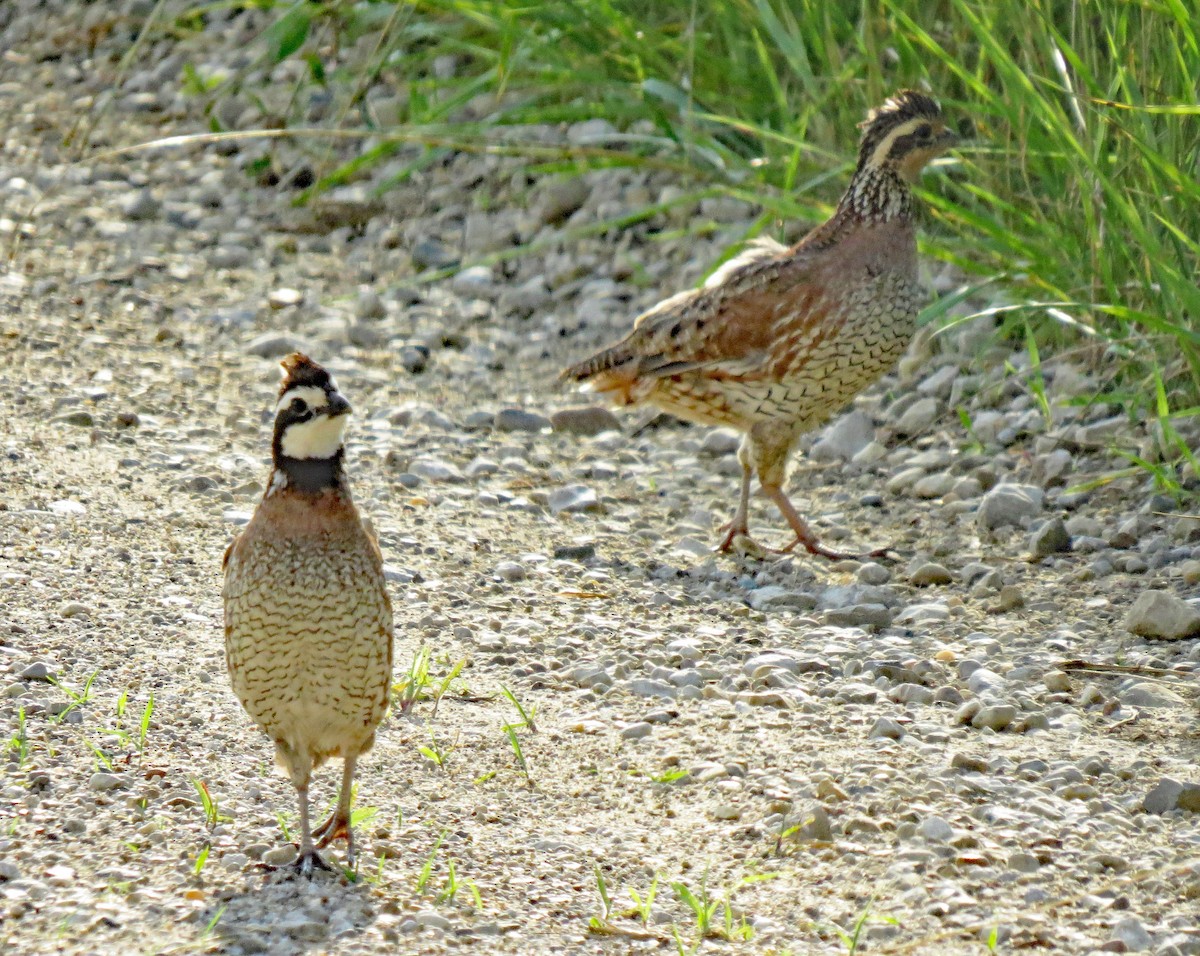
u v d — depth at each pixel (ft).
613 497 50.96
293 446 27.17
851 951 25.81
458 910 27.12
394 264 69.87
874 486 51.57
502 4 68.28
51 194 75.51
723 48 70.44
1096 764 32.73
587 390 53.42
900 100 46.42
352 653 27.58
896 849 29.40
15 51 92.17
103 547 43.24
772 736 34.30
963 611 42.14
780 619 41.98
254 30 88.69
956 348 58.29
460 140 70.08
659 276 66.28
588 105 69.67
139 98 85.15
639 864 29.22
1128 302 52.42
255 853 28.68
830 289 45.52
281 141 79.30
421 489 50.39
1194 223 50.06
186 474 49.08
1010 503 47.29
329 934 25.96
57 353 58.80
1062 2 58.08
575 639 39.96
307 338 62.69
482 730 34.65
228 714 34.50
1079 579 43.39
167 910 26.37
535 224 71.10
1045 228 53.88
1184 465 48.14
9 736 32.32
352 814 29.53
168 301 65.16
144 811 29.91
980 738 34.37
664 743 34.04
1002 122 58.34
